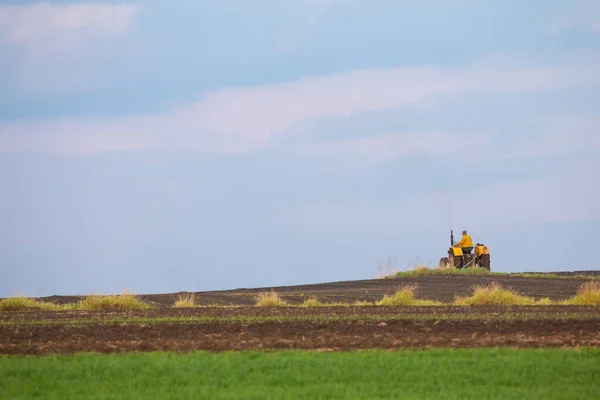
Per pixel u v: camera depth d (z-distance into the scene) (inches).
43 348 2511.1
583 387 1888.5
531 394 1828.2
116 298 4362.7
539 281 6171.3
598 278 6397.6
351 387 1920.5
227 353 2346.2
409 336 2679.6
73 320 3390.7
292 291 5846.5
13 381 2009.1
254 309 3986.2
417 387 1915.6
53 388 1950.1
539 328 2839.6
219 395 1852.9
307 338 2664.9
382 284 6318.9
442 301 4574.3
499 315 3373.5
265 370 2108.8
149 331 2878.9
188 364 2171.5
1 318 3565.5
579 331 2765.7
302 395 1849.2
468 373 2032.5
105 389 1924.2
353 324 3009.4
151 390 1914.4
